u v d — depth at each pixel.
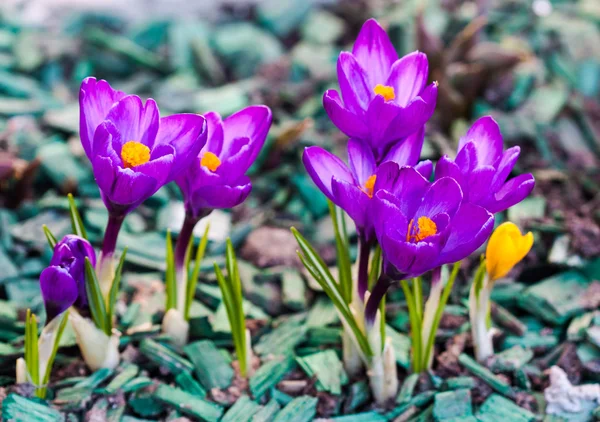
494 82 1.16
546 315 0.97
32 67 1.21
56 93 1.19
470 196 0.86
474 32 1.15
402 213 0.83
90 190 1.07
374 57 0.88
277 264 1.01
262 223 1.05
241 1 1.40
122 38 1.30
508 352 0.94
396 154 0.88
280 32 1.35
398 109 0.85
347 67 0.87
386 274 0.85
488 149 0.88
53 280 0.86
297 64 1.22
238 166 0.87
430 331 0.92
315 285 0.99
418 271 0.83
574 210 1.06
